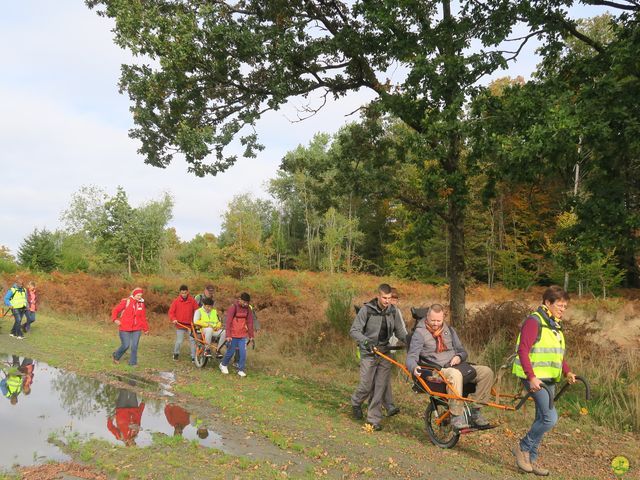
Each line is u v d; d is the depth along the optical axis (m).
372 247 61.12
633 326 12.85
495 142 9.89
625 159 10.21
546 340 5.36
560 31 11.55
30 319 15.48
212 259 52.69
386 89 13.64
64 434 6.05
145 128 13.93
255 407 7.66
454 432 6.11
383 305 7.21
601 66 10.89
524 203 30.95
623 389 8.34
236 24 12.30
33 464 5.05
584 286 27.86
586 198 11.09
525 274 31.27
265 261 53.03
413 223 14.16
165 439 5.81
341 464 5.40
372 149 13.91
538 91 10.26
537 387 5.23
